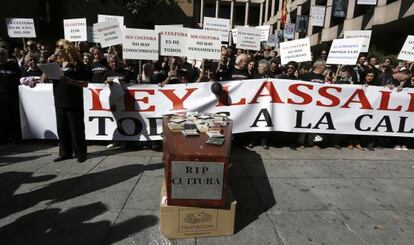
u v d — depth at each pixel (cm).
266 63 591
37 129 562
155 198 364
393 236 308
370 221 334
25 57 700
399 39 2009
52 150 530
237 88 552
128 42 547
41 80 554
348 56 606
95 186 393
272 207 357
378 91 578
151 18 2527
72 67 453
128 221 315
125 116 543
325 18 2603
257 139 605
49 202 352
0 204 346
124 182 406
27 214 326
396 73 616
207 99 549
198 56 567
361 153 576
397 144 622
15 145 557
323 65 580
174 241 289
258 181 428
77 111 462
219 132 334
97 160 486
